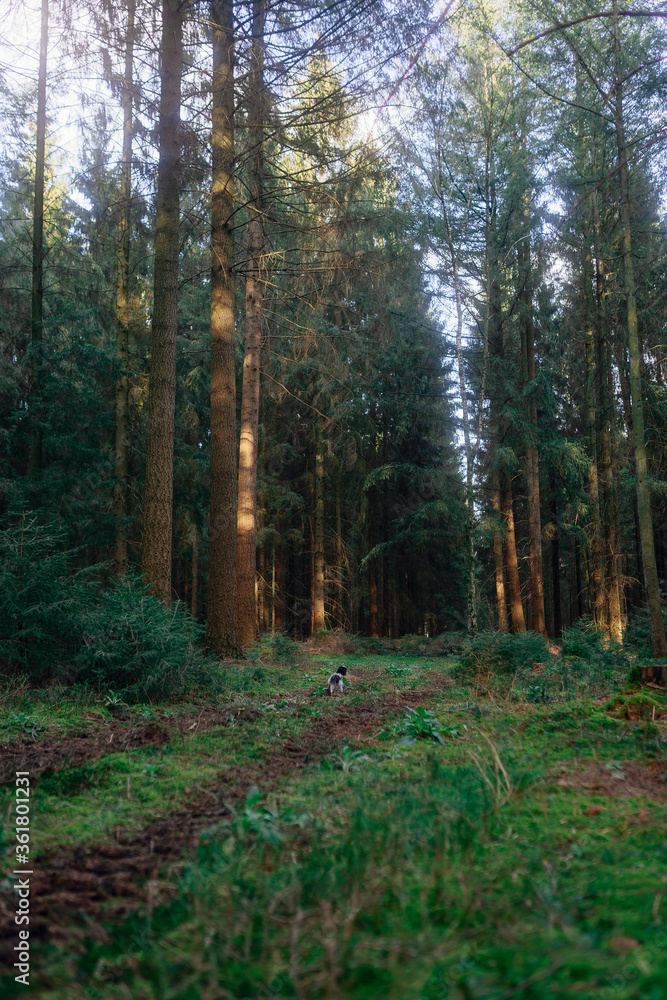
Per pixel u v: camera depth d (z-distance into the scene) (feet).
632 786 14.03
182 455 74.95
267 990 6.51
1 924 8.35
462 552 82.79
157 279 39.93
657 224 53.21
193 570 95.35
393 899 8.66
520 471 77.66
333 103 38.04
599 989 6.07
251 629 55.57
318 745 20.75
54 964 7.36
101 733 21.58
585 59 45.19
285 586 106.73
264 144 47.09
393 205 57.00
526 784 14.08
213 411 43.96
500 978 6.40
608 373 62.13
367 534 102.42
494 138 64.64
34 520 31.32
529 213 68.64
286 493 86.28
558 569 102.47
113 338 66.39
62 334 63.82
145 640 29.09
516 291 75.46
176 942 7.82
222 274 43.78
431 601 106.63
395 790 14.46
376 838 10.82
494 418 75.31
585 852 10.23
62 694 26.84
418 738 21.04
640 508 39.24
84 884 9.91
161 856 11.23
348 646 77.87
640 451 39.47
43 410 54.54
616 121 39.68
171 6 38.04
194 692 30.22
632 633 57.52
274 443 87.30
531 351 77.82
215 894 8.99
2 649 27.61
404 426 88.22
